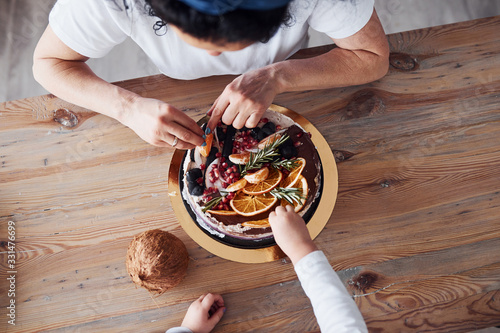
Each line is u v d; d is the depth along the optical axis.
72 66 1.20
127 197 1.22
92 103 1.18
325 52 1.35
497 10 2.53
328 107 1.30
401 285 1.13
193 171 1.12
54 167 1.24
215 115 1.16
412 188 1.22
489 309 1.11
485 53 1.35
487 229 1.17
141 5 1.03
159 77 1.33
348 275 1.14
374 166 1.24
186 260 1.09
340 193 1.21
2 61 2.46
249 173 1.11
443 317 1.11
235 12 0.65
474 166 1.24
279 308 1.12
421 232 1.17
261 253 1.13
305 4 1.05
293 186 1.11
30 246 1.17
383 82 1.33
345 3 1.06
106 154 1.26
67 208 1.21
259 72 1.19
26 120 1.29
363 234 1.17
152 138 1.12
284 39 1.24
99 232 1.19
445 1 2.58
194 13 0.66
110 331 1.11
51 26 1.09
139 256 1.00
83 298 1.13
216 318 1.09
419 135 1.27
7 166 1.25
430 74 1.33
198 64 1.32
